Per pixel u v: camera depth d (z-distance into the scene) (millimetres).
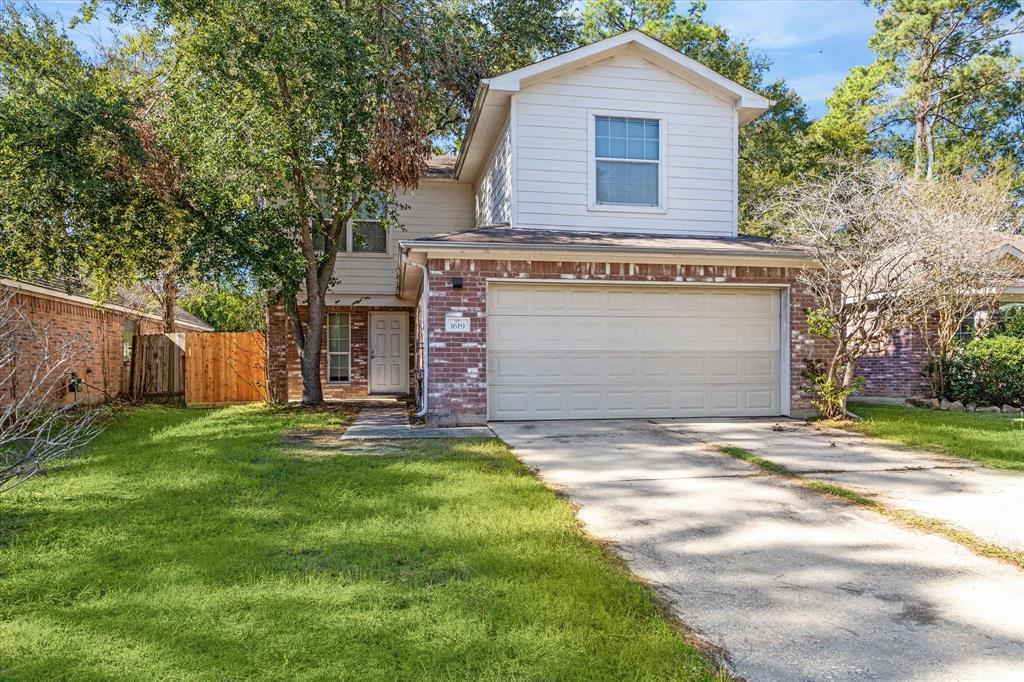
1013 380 12766
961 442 8570
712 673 2812
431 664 2811
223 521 4984
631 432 9508
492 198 14383
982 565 4184
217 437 9242
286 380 15539
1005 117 29375
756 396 11297
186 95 11539
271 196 12469
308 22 11430
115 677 2688
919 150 29344
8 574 3887
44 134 10305
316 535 4613
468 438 8938
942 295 11641
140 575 3822
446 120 17922
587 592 3568
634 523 5094
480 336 10203
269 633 3074
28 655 2871
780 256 10797
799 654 3016
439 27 14000
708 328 11164
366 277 16969
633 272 10703
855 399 15781
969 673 2855
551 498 5676
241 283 12617
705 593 3730
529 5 17969
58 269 11508
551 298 10672
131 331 18828
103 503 5508
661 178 12461
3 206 10469
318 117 11719
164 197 11727
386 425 10383
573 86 12195
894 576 3996
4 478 4938
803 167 25375
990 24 28219
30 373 11938
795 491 6117
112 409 13148
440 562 4059
